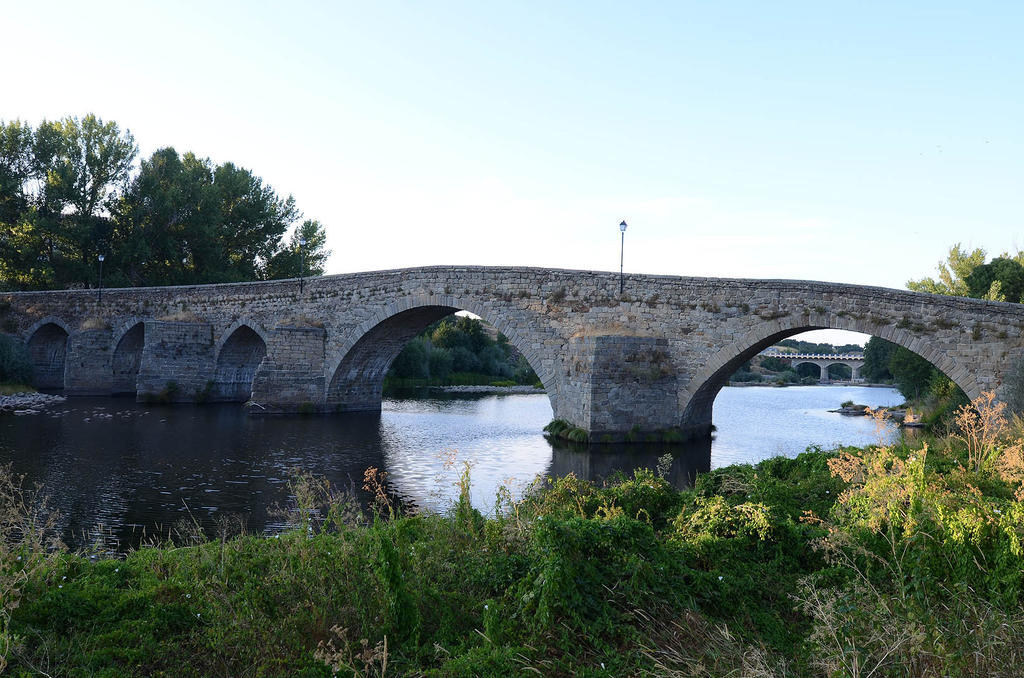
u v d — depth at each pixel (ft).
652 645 20.95
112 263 216.13
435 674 19.25
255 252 251.39
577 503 36.37
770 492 36.24
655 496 37.14
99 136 219.41
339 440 110.42
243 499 65.87
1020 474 32.96
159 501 64.64
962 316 87.76
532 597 22.56
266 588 23.84
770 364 518.37
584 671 19.53
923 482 29.94
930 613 21.52
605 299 116.47
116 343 184.75
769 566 27.45
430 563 26.73
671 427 111.45
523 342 122.93
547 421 148.46
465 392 258.57
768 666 19.57
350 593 23.43
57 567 26.91
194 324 170.30
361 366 159.94
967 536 25.36
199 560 29.91
